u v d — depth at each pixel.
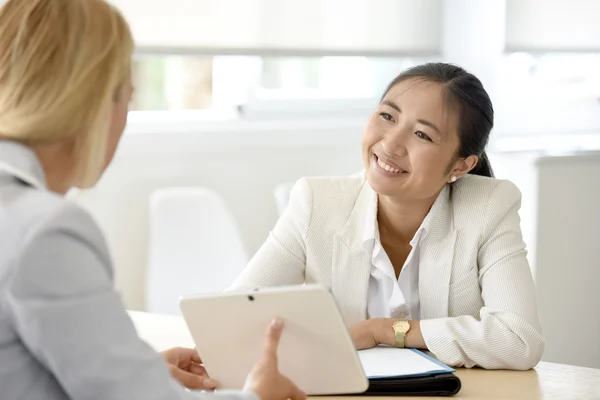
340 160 4.97
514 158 4.93
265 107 4.84
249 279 2.66
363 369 1.96
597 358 5.07
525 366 2.33
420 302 2.57
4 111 1.47
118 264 4.25
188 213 4.21
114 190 4.20
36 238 1.37
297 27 4.61
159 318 2.75
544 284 4.86
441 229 2.56
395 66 5.35
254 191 4.68
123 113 1.61
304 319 1.87
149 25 4.13
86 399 1.43
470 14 5.14
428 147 2.44
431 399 2.06
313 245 2.63
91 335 1.41
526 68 5.48
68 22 1.49
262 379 1.80
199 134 4.45
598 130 5.73
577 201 4.93
